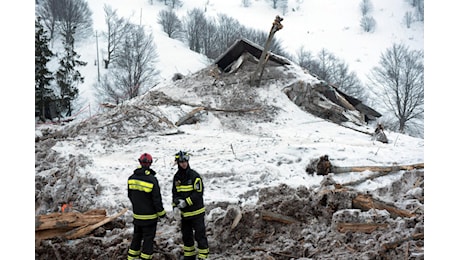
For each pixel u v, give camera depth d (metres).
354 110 26.25
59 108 43.72
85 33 69.12
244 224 7.86
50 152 15.37
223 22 89.12
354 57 81.69
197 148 16.00
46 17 68.19
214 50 74.25
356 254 6.52
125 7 95.62
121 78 56.25
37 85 41.47
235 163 13.21
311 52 83.38
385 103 53.44
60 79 45.72
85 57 62.59
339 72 67.94
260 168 12.69
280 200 8.34
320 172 12.38
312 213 8.14
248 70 25.81
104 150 16.14
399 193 11.22
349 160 13.12
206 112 22.17
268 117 22.16
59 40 66.88
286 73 25.38
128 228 8.29
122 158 15.01
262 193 8.90
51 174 12.18
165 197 10.96
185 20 90.00
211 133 19.11
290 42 90.31
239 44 25.53
